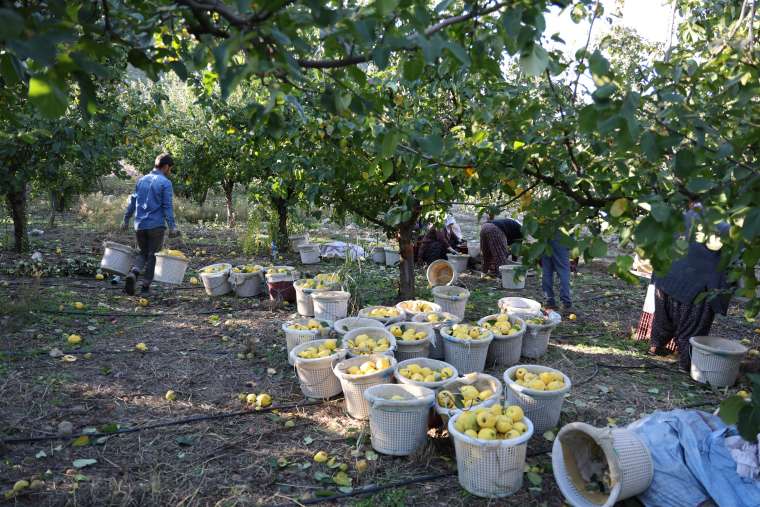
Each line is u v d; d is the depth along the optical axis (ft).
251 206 57.47
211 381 16.35
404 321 19.31
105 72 4.93
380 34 6.19
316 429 13.67
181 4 5.94
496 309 25.04
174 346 19.10
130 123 31.24
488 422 11.12
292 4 5.70
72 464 11.79
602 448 10.33
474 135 10.68
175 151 44.21
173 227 25.16
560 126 9.17
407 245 24.23
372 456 12.37
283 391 15.80
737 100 8.27
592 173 9.21
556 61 8.41
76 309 22.33
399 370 14.17
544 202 8.84
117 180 81.46
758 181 6.52
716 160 7.15
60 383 15.53
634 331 21.58
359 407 14.05
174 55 7.50
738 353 16.12
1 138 13.05
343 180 20.63
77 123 23.22
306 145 19.13
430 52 5.24
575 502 10.46
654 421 11.89
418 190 13.46
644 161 8.10
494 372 17.58
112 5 6.97
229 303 25.07
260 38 5.30
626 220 8.10
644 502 10.64
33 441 12.55
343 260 35.42
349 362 14.60
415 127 14.75
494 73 6.82
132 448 12.56
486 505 10.78
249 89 25.35
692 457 10.70
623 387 16.52
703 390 16.43
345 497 10.95
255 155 27.78
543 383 13.58
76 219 51.01
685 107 7.02
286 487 11.25
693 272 17.25
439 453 12.63
